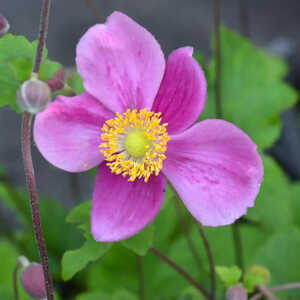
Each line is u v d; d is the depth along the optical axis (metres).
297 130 0.51
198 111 0.28
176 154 0.29
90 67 0.28
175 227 0.40
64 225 0.41
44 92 0.26
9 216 0.48
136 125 0.30
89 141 0.29
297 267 0.37
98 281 0.40
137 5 0.69
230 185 0.28
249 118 0.39
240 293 0.30
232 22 0.68
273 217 0.38
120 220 0.28
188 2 0.70
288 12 0.69
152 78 0.28
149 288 0.39
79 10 0.68
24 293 0.36
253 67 0.40
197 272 0.39
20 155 0.57
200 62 0.34
